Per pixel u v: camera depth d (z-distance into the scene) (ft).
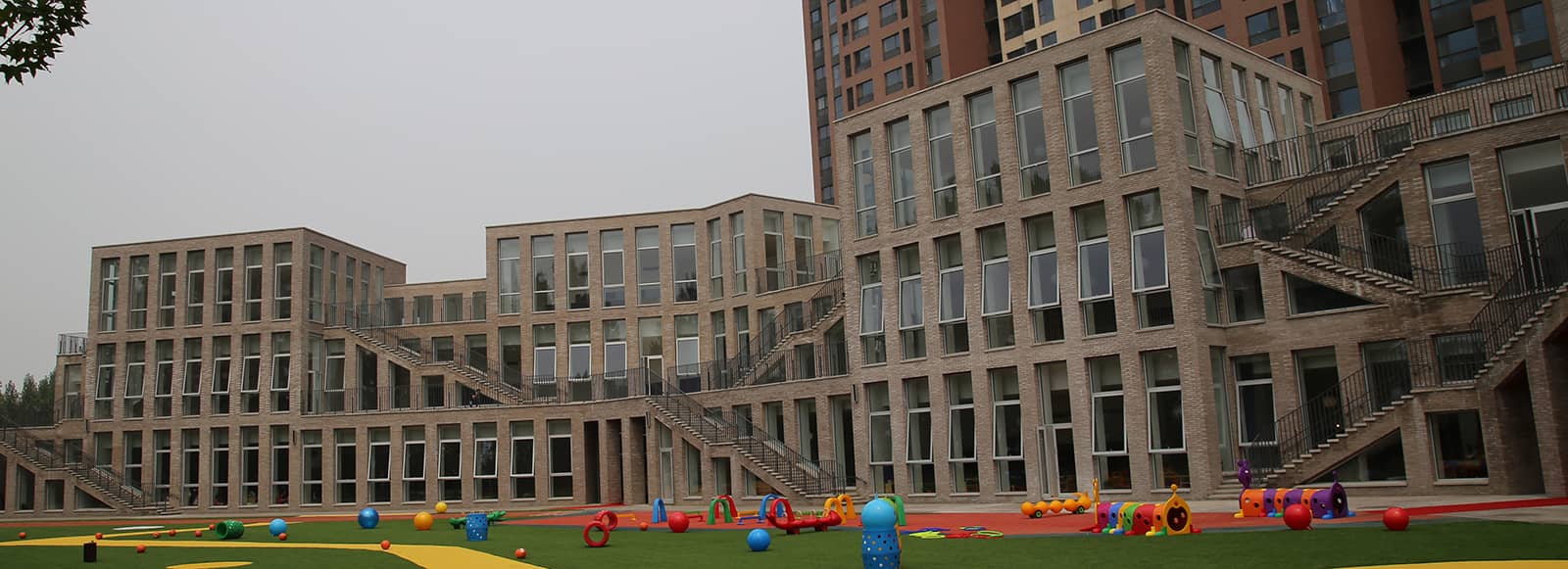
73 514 190.80
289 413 189.78
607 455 173.37
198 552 84.17
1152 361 115.96
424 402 190.49
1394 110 131.34
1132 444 114.42
